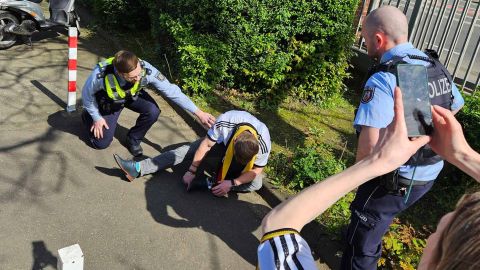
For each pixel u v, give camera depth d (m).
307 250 1.11
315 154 4.44
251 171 3.93
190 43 5.52
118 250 3.34
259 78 5.80
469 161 1.29
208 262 3.38
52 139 4.59
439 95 2.57
